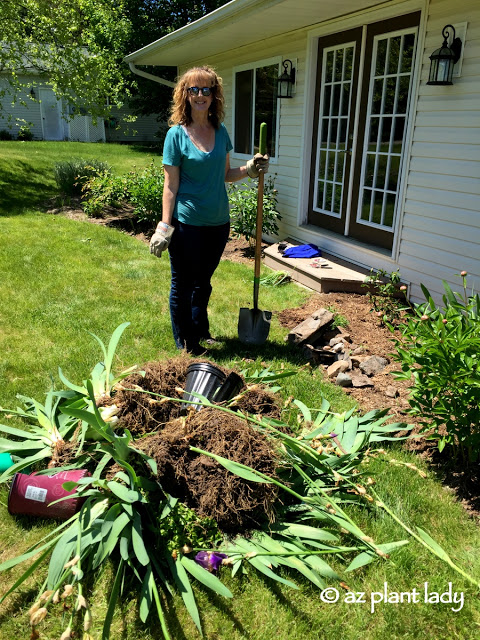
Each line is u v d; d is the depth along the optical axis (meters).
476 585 2.12
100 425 2.16
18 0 10.85
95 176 11.13
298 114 7.14
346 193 6.40
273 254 6.73
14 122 24.19
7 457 2.63
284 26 6.58
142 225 9.14
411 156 5.09
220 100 3.83
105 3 14.52
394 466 2.84
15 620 1.98
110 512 2.11
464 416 2.69
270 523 2.34
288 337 4.42
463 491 2.71
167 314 4.96
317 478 2.59
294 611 2.06
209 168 3.81
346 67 6.14
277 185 7.91
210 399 2.79
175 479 2.39
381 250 5.79
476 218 4.48
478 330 2.66
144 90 22.36
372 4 5.31
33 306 5.04
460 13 4.38
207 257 4.09
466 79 4.40
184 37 7.66
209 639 1.94
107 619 1.78
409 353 2.81
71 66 11.59
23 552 2.27
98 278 5.99
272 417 2.90
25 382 3.59
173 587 2.12
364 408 3.46
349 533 2.36
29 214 9.31
